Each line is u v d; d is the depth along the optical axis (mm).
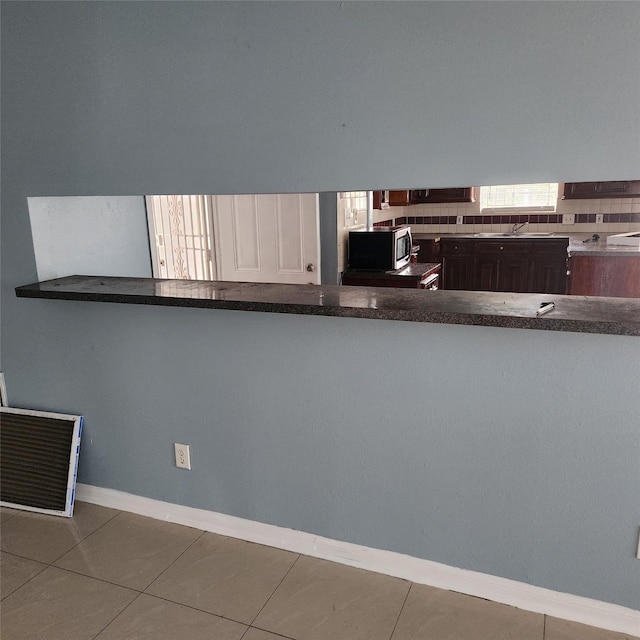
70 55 2080
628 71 1434
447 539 2000
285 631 1854
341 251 4285
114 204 2766
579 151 1523
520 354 1742
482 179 1635
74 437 2520
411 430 1950
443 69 1602
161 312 2242
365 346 1939
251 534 2326
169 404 2342
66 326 2441
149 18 1925
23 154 2277
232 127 1895
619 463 1713
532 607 1918
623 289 4898
